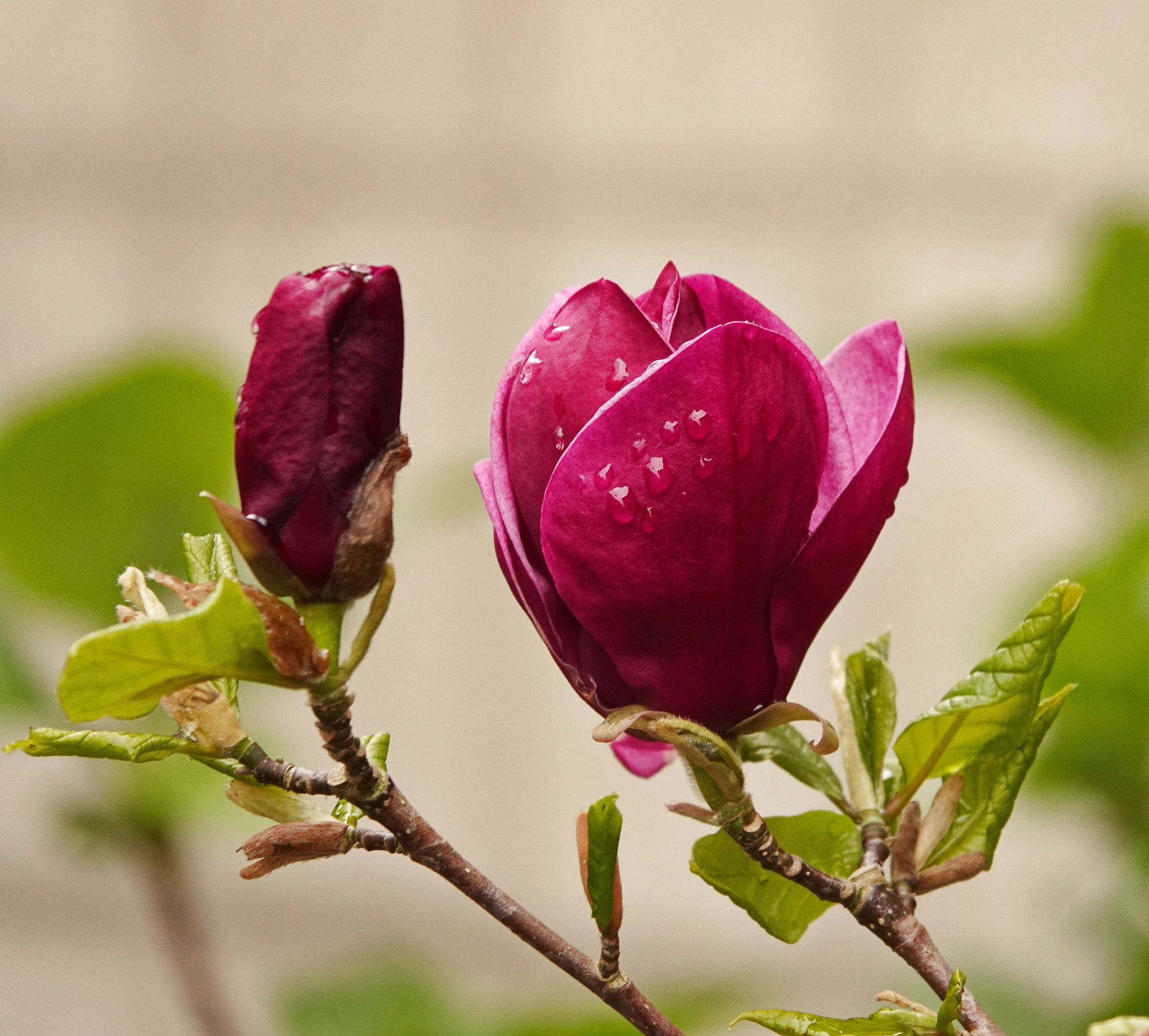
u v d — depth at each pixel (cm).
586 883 120
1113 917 172
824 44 321
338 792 119
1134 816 170
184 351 167
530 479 120
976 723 123
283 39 331
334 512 118
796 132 322
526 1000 181
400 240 329
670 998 184
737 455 118
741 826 121
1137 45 312
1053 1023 171
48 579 172
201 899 314
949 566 311
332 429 119
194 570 123
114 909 331
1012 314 312
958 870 122
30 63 332
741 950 320
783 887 124
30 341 333
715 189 324
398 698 325
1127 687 163
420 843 120
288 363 118
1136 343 192
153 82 332
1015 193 316
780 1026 120
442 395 328
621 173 326
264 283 333
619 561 119
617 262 327
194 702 120
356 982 183
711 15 323
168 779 164
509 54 328
